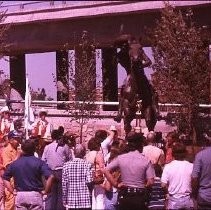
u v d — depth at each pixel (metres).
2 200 13.98
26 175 10.38
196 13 32.72
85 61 30.89
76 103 30.06
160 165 12.84
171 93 26.61
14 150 14.44
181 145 10.20
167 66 26.72
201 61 26.55
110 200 11.69
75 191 11.76
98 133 13.28
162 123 27.19
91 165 11.89
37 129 23.03
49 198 14.10
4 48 34.94
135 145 9.94
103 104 30.44
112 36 36.03
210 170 9.84
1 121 23.91
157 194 11.08
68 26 38.06
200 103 26.80
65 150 14.40
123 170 9.84
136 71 17.75
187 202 10.00
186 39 26.55
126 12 34.56
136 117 21.27
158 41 27.11
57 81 35.50
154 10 33.62
